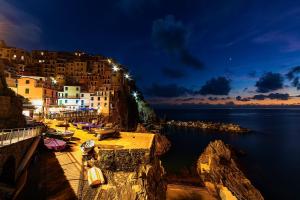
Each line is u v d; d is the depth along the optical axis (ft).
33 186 57.77
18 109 101.55
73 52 431.84
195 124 481.87
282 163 204.85
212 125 457.68
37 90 204.03
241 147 277.85
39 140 84.07
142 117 411.13
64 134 91.04
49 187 57.26
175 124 501.56
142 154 64.95
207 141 318.24
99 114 242.17
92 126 125.29
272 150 260.42
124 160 63.10
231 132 404.77
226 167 149.59
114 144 73.10
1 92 93.86
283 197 134.51
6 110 88.84
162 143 250.78
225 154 166.81
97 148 66.59
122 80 357.00
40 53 403.13
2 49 324.60
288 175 171.83
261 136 365.61
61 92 264.31
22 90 199.31
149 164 65.67
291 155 235.40
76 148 84.23
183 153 240.94
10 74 196.65
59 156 75.77
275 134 390.83
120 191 56.03
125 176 60.64
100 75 352.49
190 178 151.12
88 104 274.57
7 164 59.67
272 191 142.82
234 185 127.34
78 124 127.44
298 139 337.11
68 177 61.82
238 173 144.66
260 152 249.55
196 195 116.98
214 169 145.48
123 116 298.76
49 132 96.32
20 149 65.77
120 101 297.94
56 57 399.85
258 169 185.78
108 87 300.20
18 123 97.55
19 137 71.31
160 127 397.80
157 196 66.03
